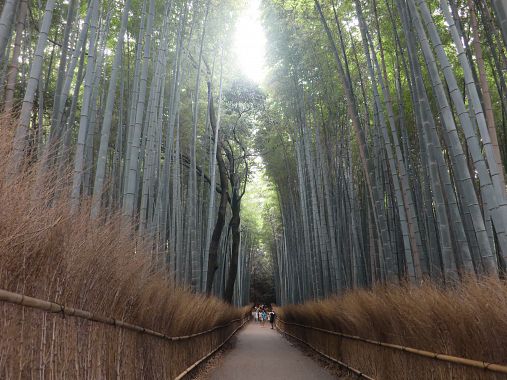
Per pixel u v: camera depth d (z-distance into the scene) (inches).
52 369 76.2
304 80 401.7
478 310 108.7
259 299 1574.8
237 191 649.0
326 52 358.6
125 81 360.5
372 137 321.4
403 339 165.9
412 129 323.6
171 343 187.5
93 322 96.7
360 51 350.9
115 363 110.7
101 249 100.8
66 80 187.3
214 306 327.0
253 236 1155.9
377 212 252.4
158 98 268.1
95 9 189.5
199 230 434.0
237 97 561.6
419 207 282.8
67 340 83.3
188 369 223.9
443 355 127.6
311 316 365.1
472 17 184.1
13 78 157.4
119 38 211.2
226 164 681.6
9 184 68.6
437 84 165.8
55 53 349.1
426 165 247.0
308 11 358.6
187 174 498.3
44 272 76.5
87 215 99.6
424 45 173.2
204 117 504.7
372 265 308.5
